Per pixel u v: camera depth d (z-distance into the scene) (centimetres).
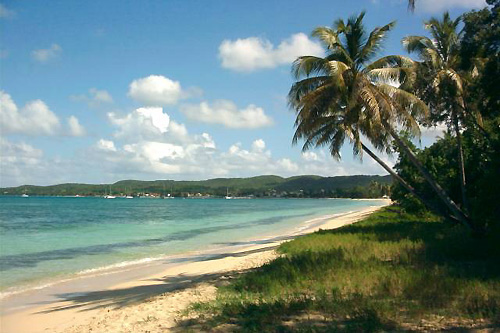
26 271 1836
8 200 15988
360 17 2197
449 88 2094
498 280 991
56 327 988
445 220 2688
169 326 852
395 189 3684
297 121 2278
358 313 793
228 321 836
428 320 755
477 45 1912
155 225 4816
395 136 2144
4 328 999
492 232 1766
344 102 2172
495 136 2206
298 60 2120
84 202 14362
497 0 1812
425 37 2311
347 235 2277
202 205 13238
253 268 1565
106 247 2738
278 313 841
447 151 3078
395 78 2022
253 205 13688
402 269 1146
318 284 1071
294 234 3569
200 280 1466
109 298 1309
